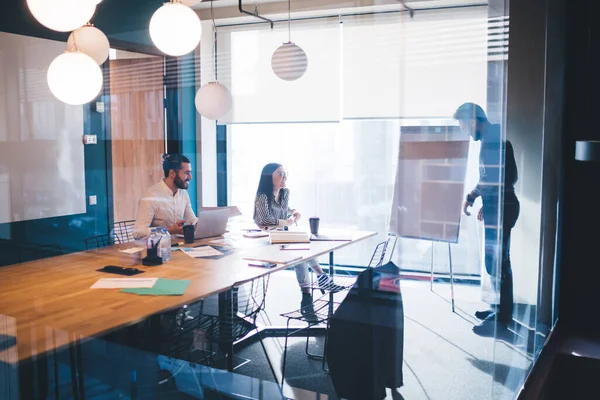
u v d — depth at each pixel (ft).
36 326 4.87
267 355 7.60
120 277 6.61
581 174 8.82
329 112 15.34
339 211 16.08
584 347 8.18
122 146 10.78
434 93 13.94
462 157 12.17
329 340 8.20
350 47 15.02
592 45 8.56
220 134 13.66
